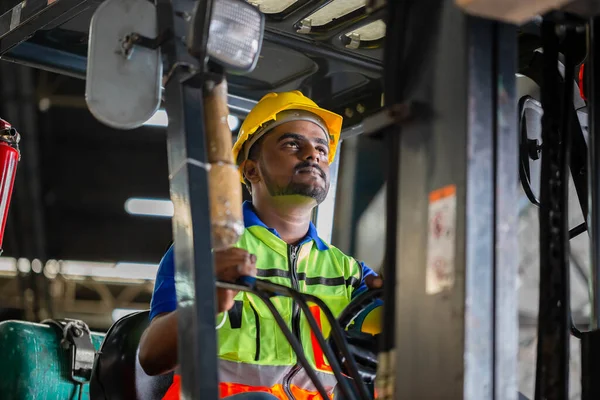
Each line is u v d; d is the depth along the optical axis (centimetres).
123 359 252
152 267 1309
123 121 184
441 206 159
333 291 274
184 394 165
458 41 160
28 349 256
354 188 724
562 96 199
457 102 159
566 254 181
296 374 255
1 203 253
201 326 162
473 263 153
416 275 163
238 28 180
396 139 170
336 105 304
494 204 156
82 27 263
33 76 1105
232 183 178
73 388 265
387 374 167
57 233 1277
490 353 153
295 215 280
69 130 1174
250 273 188
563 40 195
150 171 1215
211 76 179
